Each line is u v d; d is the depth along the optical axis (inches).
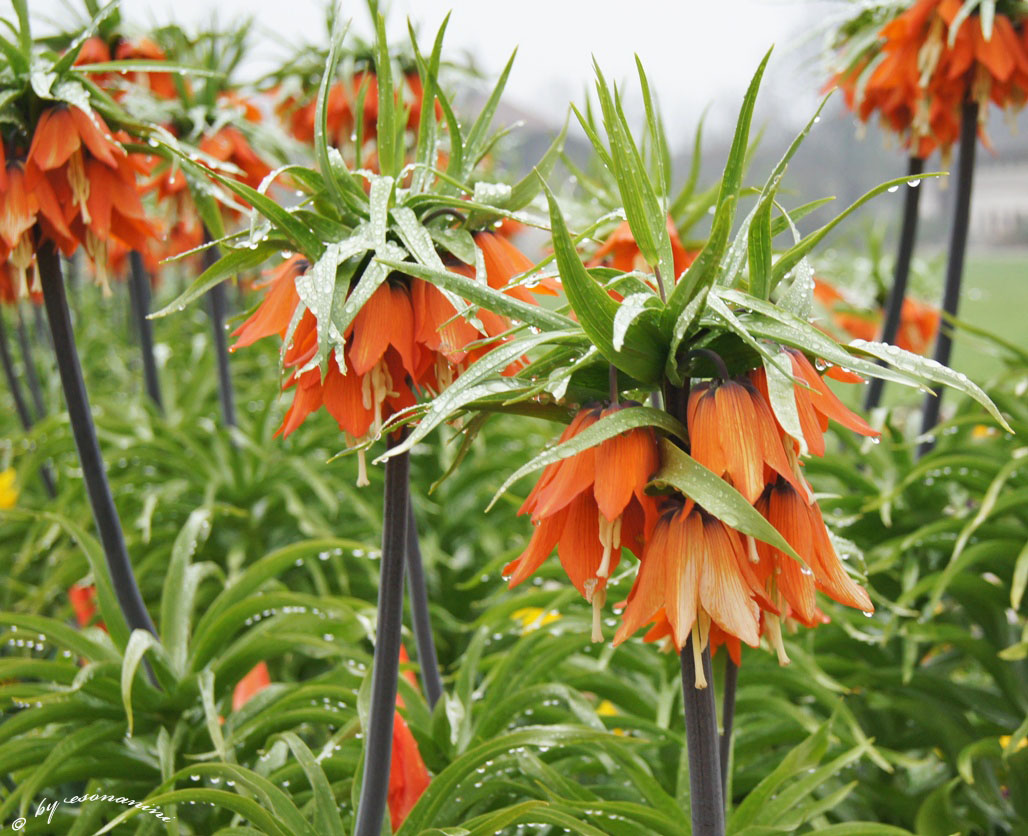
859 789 94.4
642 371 44.6
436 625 136.7
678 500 44.6
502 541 145.9
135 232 77.8
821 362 47.2
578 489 43.4
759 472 41.4
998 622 102.0
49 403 197.5
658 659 93.7
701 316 43.3
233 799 57.4
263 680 87.0
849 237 156.6
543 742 61.8
